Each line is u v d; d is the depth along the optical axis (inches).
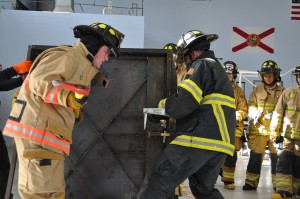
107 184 118.2
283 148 197.9
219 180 264.8
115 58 119.6
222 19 473.4
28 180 87.0
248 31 474.0
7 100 306.8
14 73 111.4
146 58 120.3
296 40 475.8
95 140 118.0
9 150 275.3
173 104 107.7
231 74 233.6
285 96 201.6
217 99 112.3
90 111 118.6
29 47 114.2
